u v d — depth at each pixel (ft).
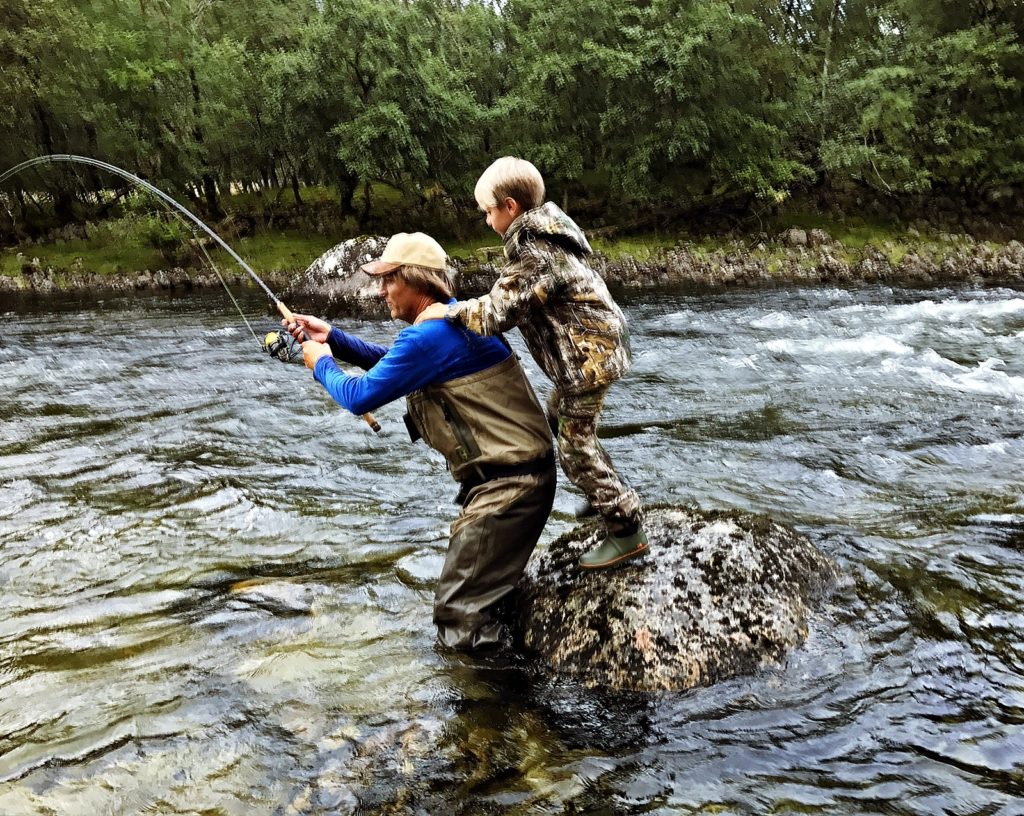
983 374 26.22
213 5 100.53
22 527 15.07
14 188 82.58
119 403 25.09
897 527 14.20
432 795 7.77
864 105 74.90
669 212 77.56
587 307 9.22
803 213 76.02
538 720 8.96
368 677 9.82
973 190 75.46
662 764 8.17
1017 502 15.42
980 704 9.02
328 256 51.16
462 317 9.30
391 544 14.10
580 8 74.95
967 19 77.20
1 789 7.87
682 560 10.57
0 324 45.37
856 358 29.76
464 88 84.02
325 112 77.82
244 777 8.06
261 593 12.12
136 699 9.44
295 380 27.99
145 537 14.58
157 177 83.92
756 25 75.05
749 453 18.81
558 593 10.56
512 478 10.11
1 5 78.23
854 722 8.76
